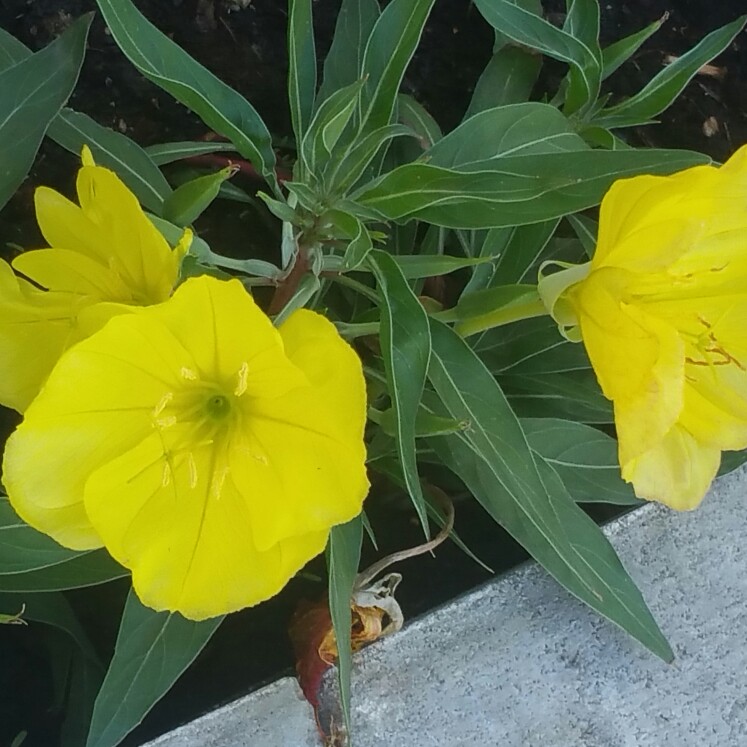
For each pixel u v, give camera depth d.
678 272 0.28
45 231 0.26
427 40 0.45
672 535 0.40
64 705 0.41
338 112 0.28
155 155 0.37
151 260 0.25
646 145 0.47
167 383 0.26
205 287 0.22
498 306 0.30
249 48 0.43
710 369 0.29
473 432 0.30
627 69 0.47
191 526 0.26
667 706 0.38
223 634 0.42
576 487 0.39
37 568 0.32
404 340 0.27
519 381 0.39
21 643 0.41
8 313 0.27
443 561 0.43
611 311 0.26
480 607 0.38
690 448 0.29
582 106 0.39
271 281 0.32
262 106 0.43
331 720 0.36
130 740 0.40
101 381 0.24
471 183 0.28
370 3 0.38
